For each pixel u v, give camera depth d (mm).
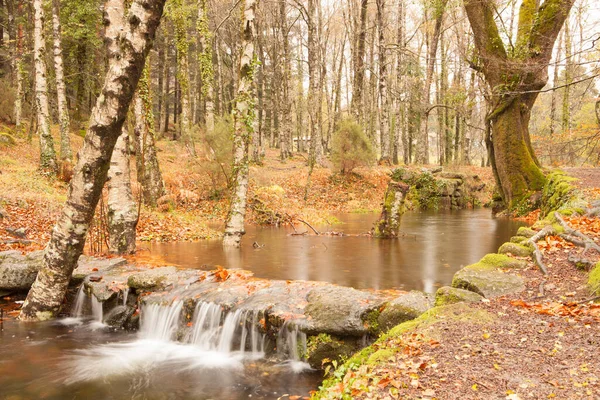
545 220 9406
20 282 7582
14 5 26781
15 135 22938
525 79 15719
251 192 18562
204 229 13398
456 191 25750
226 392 4629
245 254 9578
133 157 23172
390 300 5316
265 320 5457
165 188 16391
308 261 8703
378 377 3436
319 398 3502
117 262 8273
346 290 5773
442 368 3475
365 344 5008
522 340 3908
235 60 32250
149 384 4859
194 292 6473
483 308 4797
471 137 40062
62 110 18297
